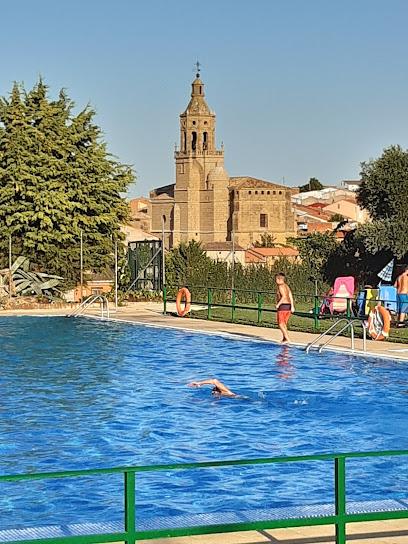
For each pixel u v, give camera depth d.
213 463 7.97
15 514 11.04
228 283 50.31
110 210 50.50
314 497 11.58
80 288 46.81
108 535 7.65
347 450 14.23
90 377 21.92
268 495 11.70
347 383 20.41
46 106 49.41
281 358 24.64
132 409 17.80
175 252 55.72
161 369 23.12
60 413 17.41
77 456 13.98
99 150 50.59
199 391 19.73
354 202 194.50
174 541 8.42
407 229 64.81
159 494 11.77
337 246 67.94
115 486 12.18
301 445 14.65
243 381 20.94
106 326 33.72
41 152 48.84
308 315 28.20
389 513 8.20
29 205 48.09
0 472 13.03
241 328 31.98
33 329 32.81
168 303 45.91
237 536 8.59
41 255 48.22
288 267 53.09
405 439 15.02
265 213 190.25
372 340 27.58
